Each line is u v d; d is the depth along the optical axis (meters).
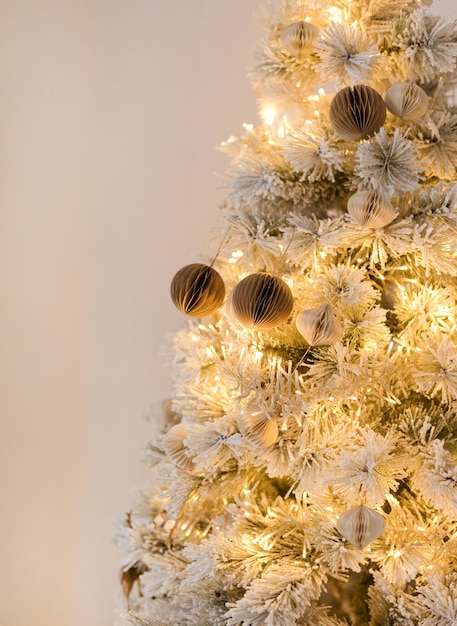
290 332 1.88
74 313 2.60
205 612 1.92
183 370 2.00
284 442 1.82
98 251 2.61
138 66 2.66
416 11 1.86
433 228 1.81
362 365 1.79
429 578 1.77
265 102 2.03
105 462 2.58
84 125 2.64
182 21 2.65
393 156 1.81
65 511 2.56
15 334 2.58
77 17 2.66
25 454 2.56
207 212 2.60
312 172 1.92
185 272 1.83
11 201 2.60
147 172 2.63
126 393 2.59
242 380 1.78
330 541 1.77
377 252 1.87
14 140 2.62
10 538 2.54
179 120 2.63
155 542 2.08
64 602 2.54
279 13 1.98
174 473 1.93
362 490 1.74
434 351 1.77
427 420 1.77
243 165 1.95
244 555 1.85
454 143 1.89
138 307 2.61
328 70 1.85
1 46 2.63
